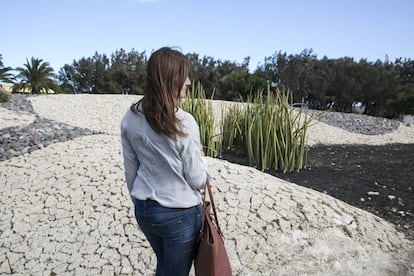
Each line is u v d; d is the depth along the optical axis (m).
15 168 4.46
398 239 3.34
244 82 21.83
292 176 5.32
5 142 5.72
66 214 3.32
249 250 2.91
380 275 2.79
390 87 29.86
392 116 29.14
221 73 34.28
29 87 26.75
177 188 1.59
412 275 2.80
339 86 31.08
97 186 3.74
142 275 2.65
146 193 1.61
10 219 3.31
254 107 5.98
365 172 5.70
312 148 8.87
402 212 3.98
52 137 5.95
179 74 1.54
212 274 1.62
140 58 42.50
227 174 3.95
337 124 12.60
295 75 30.41
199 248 1.66
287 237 3.07
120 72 38.28
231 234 3.05
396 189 4.77
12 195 3.73
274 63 32.47
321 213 3.43
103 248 2.89
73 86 40.91
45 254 2.85
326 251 3.00
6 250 2.90
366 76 30.48
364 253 3.04
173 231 1.61
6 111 8.93
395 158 7.34
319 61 32.91
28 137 5.96
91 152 4.78
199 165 1.58
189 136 1.54
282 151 5.53
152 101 1.53
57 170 4.20
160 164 1.58
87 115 10.66
